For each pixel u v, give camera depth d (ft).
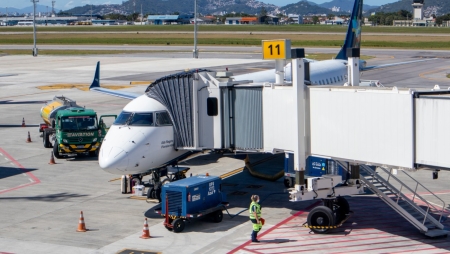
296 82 212.02
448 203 243.60
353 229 214.90
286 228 216.95
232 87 241.96
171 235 210.18
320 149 212.84
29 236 209.56
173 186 213.66
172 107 250.16
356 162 199.62
